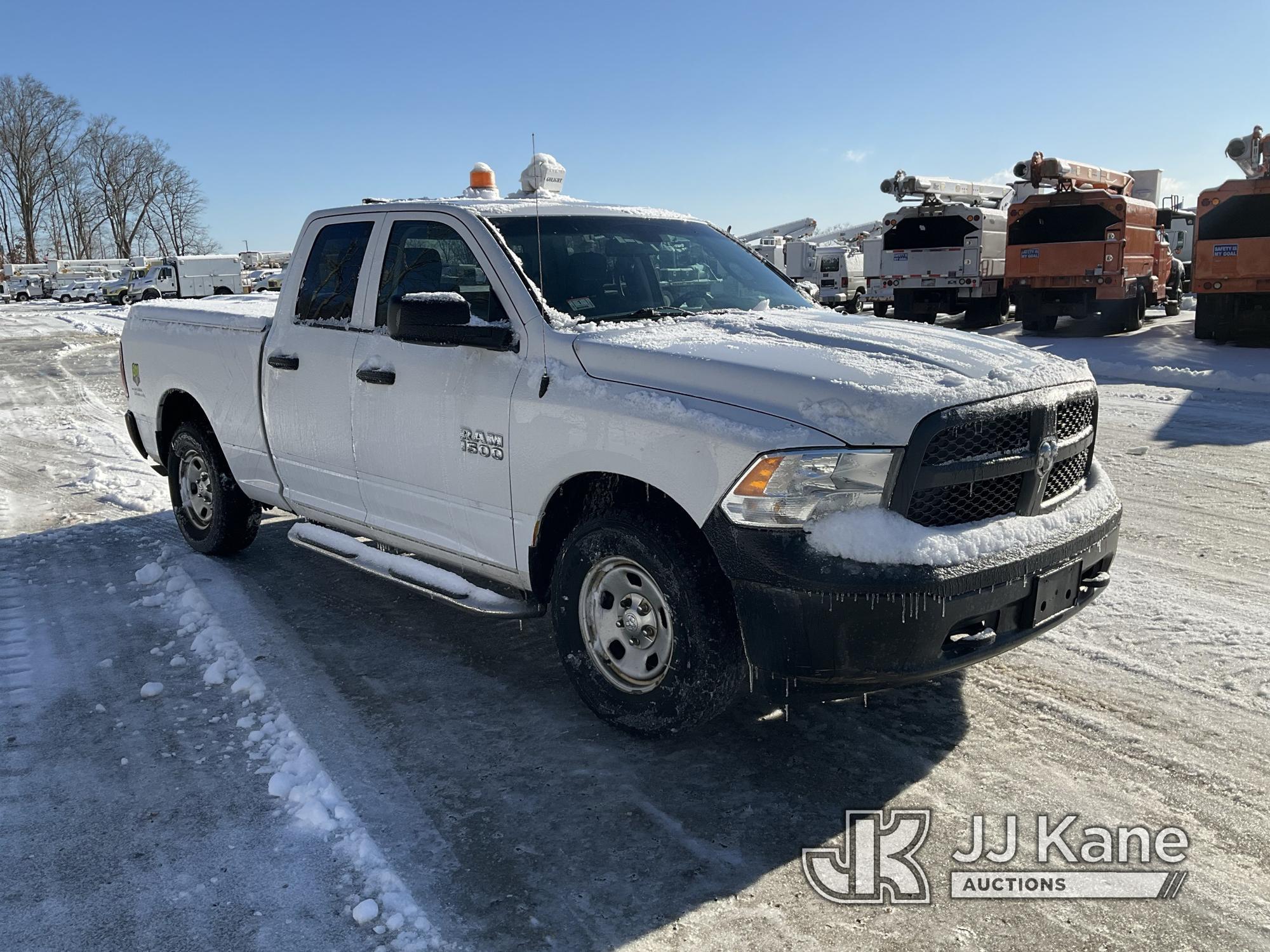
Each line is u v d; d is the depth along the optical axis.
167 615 5.04
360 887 2.81
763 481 3.03
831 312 4.41
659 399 3.32
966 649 3.11
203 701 4.04
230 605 5.12
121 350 6.46
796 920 2.66
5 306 57.47
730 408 3.18
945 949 2.54
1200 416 9.95
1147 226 19.45
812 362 3.29
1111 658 4.21
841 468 3.00
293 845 3.02
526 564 3.85
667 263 4.45
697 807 3.20
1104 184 19.34
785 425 3.06
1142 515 6.39
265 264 64.19
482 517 3.99
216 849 3.01
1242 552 5.57
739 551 3.07
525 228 4.21
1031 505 3.33
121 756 3.59
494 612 3.89
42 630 4.86
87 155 93.06
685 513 3.37
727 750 3.57
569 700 4.00
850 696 3.18
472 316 4.05
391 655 4.47
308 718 3.85
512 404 3.77
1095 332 19.09
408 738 3.69
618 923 2.65
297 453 4.98
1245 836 2.97
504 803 3.24
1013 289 18.83
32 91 89.62
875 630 2.95
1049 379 3.40
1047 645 4.37
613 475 3.62
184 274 51.97
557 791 3.31
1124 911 2.67
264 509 6.00
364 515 4.68
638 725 3.52
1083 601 3.50
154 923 2.68
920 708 3.83
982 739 3.59
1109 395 11.51
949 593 2.96
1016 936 2.58
